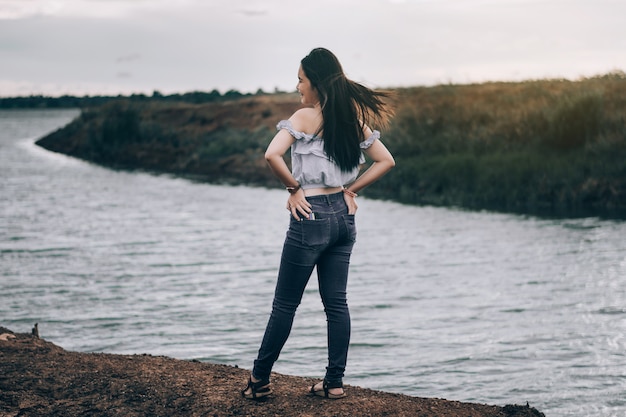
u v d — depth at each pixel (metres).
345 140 3.99
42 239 15.19
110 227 16.77
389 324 8.34
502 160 20.22
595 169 18.22
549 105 22.53
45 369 4.70
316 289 10.19
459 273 10.99
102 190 25.02
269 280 11.02
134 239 15.04
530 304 9.05
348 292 9.97
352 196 4.12
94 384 4.49
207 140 36.69
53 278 11.38
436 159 21.70
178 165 33.22
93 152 43.56
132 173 31.98
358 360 7.08
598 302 9.05
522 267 11.28
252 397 4.31
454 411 4.29
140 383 4.53
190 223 17.20
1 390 4.36
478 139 22.67
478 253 12.49
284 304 4.16
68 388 4.44
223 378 4.70
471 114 24.70
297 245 4.03
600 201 17.42
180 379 4.64
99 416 4.10
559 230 14.52
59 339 8.06
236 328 8.38
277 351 4.22
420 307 9.07
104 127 44.38
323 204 4.02
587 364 6.79
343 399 4.35
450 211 17.77
